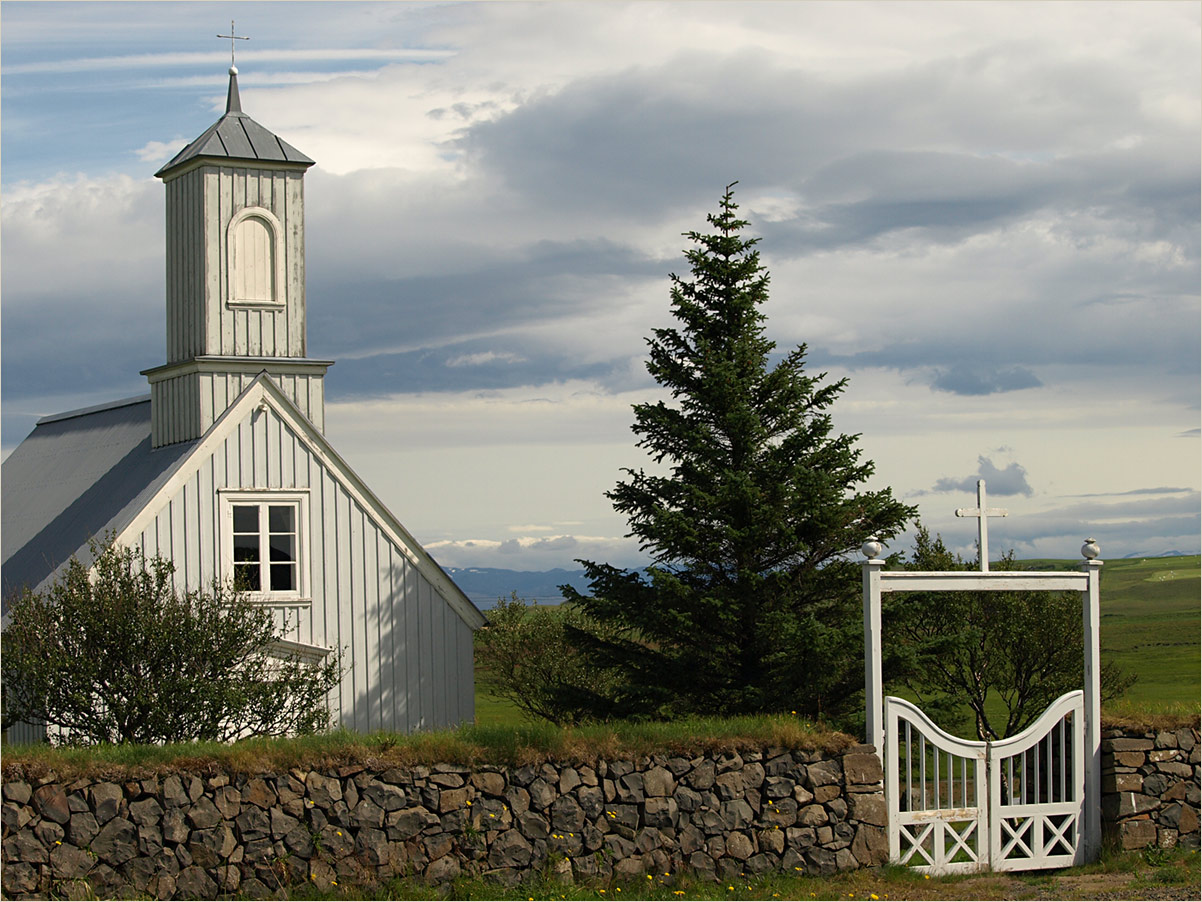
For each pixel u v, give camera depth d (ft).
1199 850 56.24
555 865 50.29
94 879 46.34
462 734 52.34
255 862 47.85
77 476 101.04
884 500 78.59
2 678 59.31
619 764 51.70
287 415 82.69
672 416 82.23
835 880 52.24
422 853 49.37
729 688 77.05
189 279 91.25
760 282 82.64
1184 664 184.55
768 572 79.30
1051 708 56.49
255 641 64.23
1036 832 55.52
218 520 80.28
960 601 84.28
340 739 51.34
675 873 51.34
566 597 81.30
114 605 60.44
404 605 85.25
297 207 92.84
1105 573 423.23
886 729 54.39
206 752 48.70
